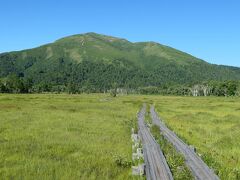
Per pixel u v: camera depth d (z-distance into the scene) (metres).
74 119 51.59
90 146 29.25
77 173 19.78
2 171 20.06
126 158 23.44
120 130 40.94
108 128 42.53
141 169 19.31
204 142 34.59
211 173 19.27
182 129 44.34
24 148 27.34
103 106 86.19
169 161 21.86
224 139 34.84
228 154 27.88
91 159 24.09
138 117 58.28
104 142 31.64
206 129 45.34
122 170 21.28
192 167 20.64
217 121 55.62
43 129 39.28
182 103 115.12
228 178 19.05
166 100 141.38
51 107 74.12
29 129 38.97
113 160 23.44
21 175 19.17
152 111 75.12
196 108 89.06
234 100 141.12
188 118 60.41
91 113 64.19
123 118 56.88
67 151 26.92
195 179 18.00
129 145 30.34
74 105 85.56
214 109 84.44
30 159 23.41
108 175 19.73
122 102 112.94
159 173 18.66
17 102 89.62
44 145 28.95
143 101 126.00
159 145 27.72
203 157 24.06
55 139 32.53
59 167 21.28
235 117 60.41
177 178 18.08
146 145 27.64
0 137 32.81
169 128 43.19
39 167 21.12
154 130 38.19
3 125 41.72
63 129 39.84
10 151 26.06
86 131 39.03
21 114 56.22
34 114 57.12
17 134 34.97
